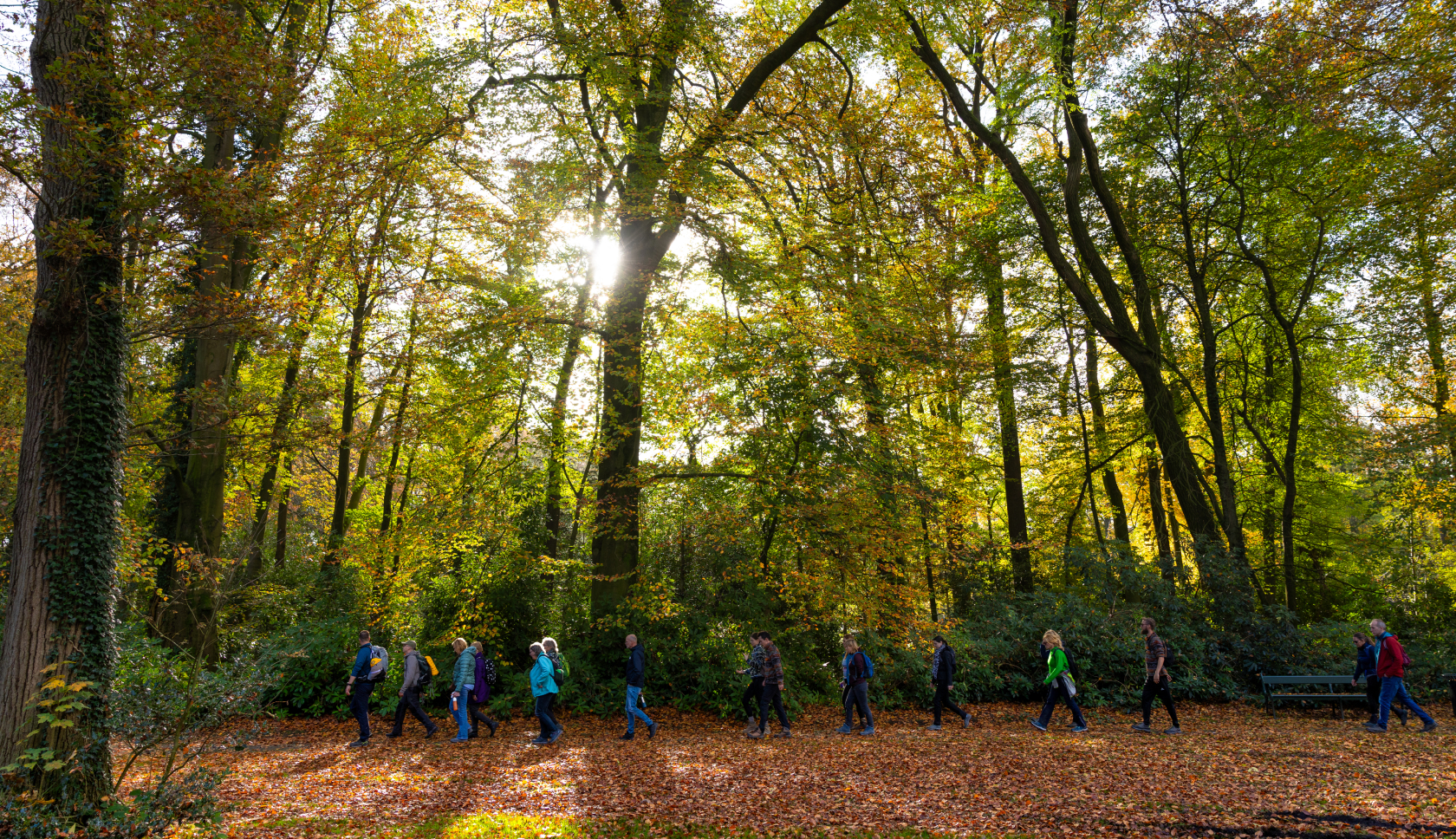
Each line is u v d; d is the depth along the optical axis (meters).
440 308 13.83
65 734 6.43
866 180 14.93
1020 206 19.61
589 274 14.45
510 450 16.44
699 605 14.11
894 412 14.27
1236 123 16.22
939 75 16.86
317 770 9.00
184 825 6.18
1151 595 15.16
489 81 13.45
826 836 6.43
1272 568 20.38
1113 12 14.41
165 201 7.28
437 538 14.12
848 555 12.75
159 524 16.12
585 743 10.88
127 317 8.48
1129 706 13.62
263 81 7.73
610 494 13.92
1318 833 5.88
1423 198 15.55
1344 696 12.48
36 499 6.73
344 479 16.59
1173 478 17.03
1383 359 20.28
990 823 6.51
